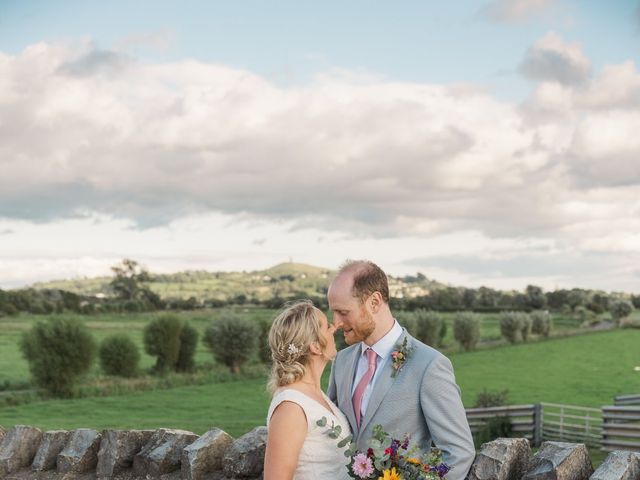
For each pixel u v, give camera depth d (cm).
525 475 355
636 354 5731
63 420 2984
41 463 518
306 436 311
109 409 3381
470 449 320
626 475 335
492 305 10356
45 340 3794
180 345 4803
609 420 2184
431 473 298
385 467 306
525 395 3947
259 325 5122
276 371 323
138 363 4438
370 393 338
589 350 6059
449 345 6538
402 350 334
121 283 11775
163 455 469
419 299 10131
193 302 9988
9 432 545
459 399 329
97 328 6862
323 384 3725
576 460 352
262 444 442
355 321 336
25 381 4150
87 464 504
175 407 3491
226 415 3225
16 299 8238
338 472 316
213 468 457
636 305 9969
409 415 327
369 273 337
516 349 6297
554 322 8869
